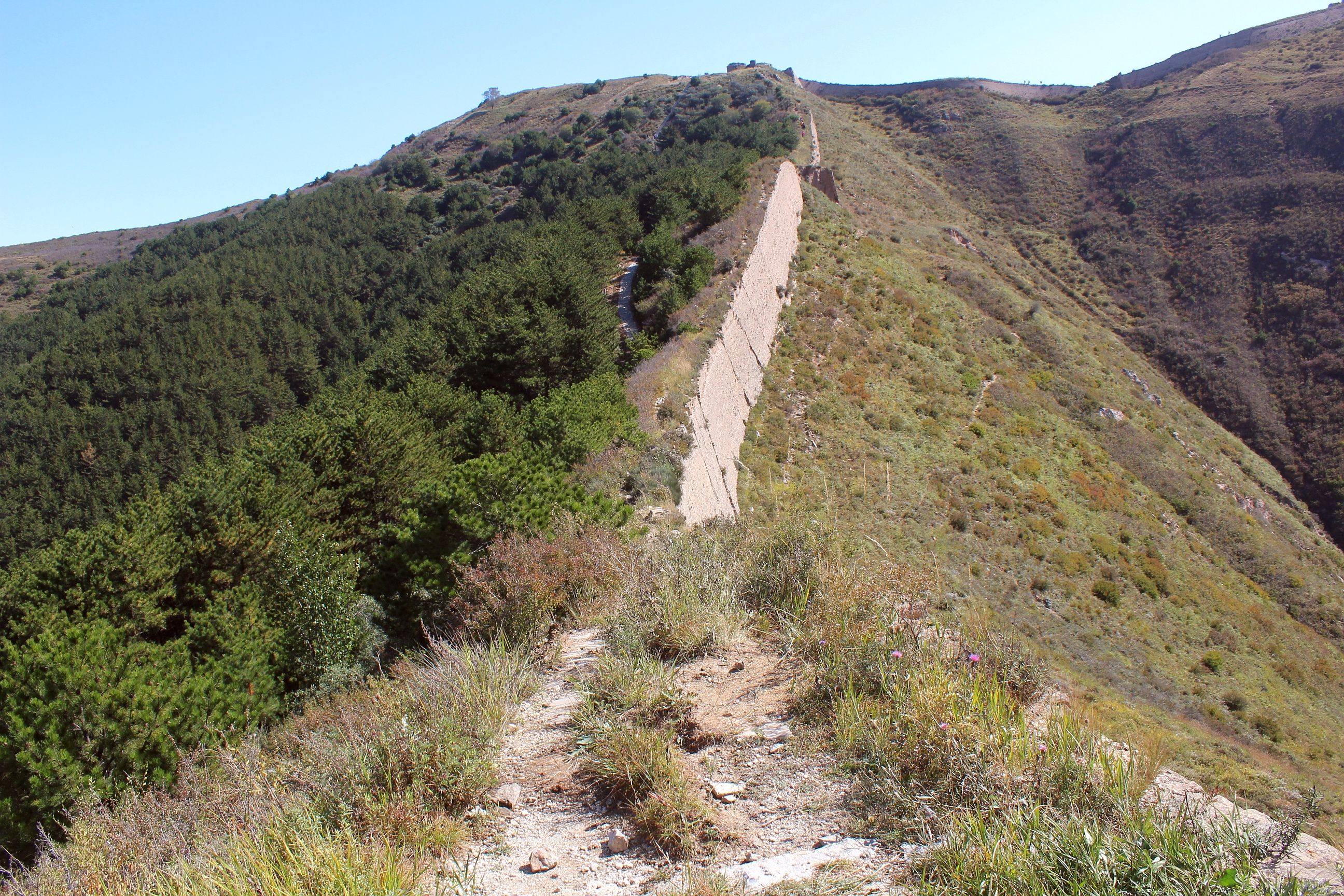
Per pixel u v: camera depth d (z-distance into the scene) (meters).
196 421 47.69
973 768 3.61
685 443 20.17
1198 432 48.94
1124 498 34.81
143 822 5.24
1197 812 3.25
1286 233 66.88
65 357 53.16
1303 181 70.44
